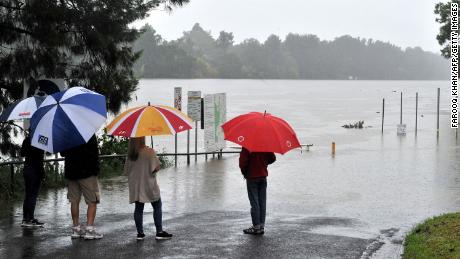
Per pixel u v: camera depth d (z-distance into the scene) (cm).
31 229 1388
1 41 2103
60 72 2220
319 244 1293
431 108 13162
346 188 2367
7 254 1159
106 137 2822
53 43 2039
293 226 1501
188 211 1719
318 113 11262
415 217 1722
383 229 1508
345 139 5806
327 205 1923
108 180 2295
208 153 3597
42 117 1156
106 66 2408
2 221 1477
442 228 1341
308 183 2519
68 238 1300
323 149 4616
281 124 1281
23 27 2108
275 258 1166
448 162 3531
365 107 13750
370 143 5291
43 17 2009
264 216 1382
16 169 2256
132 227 1434
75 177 1255
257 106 13450
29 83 2047
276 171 3012
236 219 1579
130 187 1269
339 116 10294
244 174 1358
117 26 2219
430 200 2075
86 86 2348
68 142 1142
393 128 7462
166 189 2203
